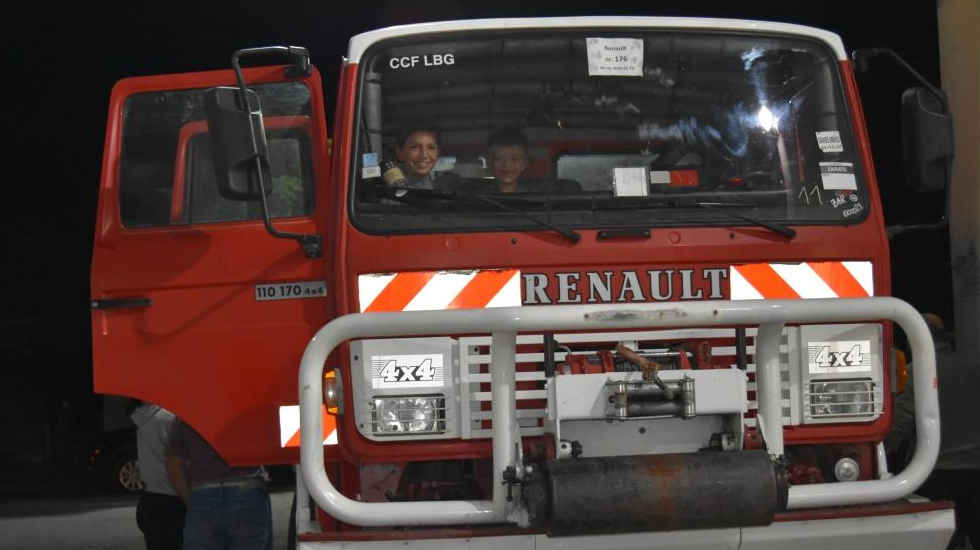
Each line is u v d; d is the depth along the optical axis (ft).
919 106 19.35
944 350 25.81
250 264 19.33
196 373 19.35
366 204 18.17
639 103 19.02
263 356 19.24
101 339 19.52
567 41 19.10
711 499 16.16
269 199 19.54
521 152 18.58
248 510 21.17
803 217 18.58
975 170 37.37
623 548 17.06
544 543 16.87
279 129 19.72
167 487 24.93
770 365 17.30
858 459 18.72
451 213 18.07
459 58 18.92
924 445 17.30
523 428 17.46
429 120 18.63
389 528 17.38
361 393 17.47
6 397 73.36
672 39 19.27
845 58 19.52
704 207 18.40
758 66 19.36
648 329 17.54
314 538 16.71
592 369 17.08
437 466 18.44
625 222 18.17
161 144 20.01
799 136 19.15
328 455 18.52
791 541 17.29
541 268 17.89
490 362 17.34
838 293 18.48
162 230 19.58
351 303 17.93
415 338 17.44
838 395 18.07
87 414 61.46
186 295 19.44
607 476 16.06
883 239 18.71
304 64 19.69
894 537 17.49
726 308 16.60
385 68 18.84
